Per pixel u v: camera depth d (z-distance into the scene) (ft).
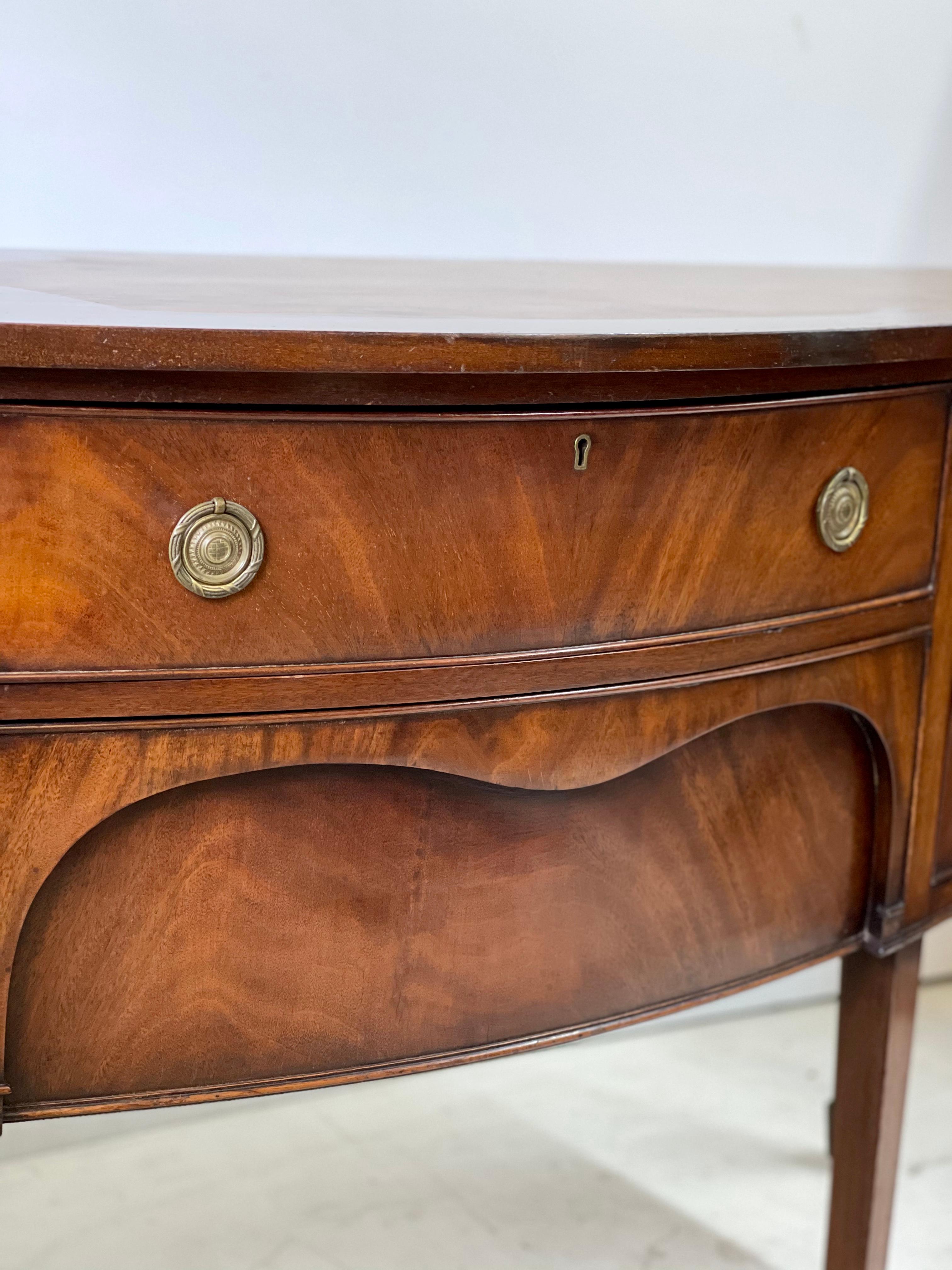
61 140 3.32
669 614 2.18
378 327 1.82
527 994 2.32
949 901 2.82
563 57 3.79
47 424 1.76
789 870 2.57
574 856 2.31
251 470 1.86
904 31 4.20
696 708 2.26
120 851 2.00
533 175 3.85
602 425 2.02
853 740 2.59
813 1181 3.94
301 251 3.65
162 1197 3.76
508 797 2.22
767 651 2.30
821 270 3.89
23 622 1.83
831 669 2.41
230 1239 3.58
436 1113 4.21
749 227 4.19
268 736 1.97
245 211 3.56
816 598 2.33
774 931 2.58
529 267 3.51
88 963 2.02
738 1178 3.94
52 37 3.24
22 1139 3.91
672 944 2.45
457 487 1.96
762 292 2.92
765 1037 4.72
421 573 1.98
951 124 4.37
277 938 2.11
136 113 3.37
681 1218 3.75
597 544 2.08
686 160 4.04
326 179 3.62
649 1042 4.66
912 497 2.42
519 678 2.08
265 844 2.08
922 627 2.52
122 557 1.84
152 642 1.88
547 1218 3.72
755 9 3.99
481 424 1.94
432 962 2.23
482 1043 2.30
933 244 4.48
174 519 1.84
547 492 2.02
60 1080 2.04
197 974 2.08
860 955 2.97
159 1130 4.08
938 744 2.64
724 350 1.93
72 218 3.40
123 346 1.66
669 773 2.37
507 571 2.03
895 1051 2.96
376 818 2.14
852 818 2.63
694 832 2.43
